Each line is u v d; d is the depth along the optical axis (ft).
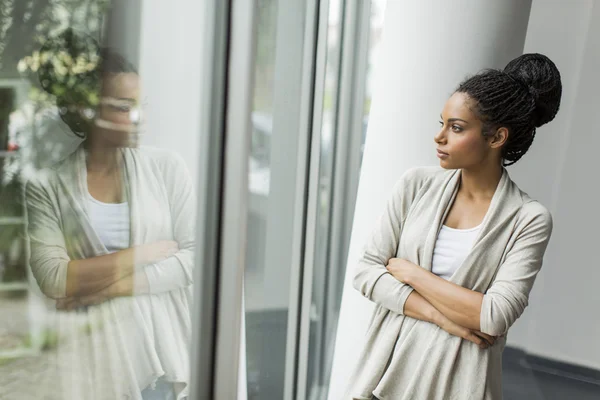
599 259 10.13
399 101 5.80
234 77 3.12
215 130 3.12
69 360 2.26
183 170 2.89
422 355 4.12
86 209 2.24
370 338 4.40
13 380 1.98
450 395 4.07
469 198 4.25
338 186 8.02
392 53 5.82
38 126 1.91
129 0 2.29
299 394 6.52
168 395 3.10
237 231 3.35
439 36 5.63
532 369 10.52
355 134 8.52
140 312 2.73
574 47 9.75
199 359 3.33
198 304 3.26
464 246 4.19
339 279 8.50
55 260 2.10
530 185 10.41
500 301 3.95
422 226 4.30
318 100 6.03
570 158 10.04
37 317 2.05
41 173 1.97
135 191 2.54
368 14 8.25
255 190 4.53
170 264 2.92
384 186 5.93
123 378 2.64
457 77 5.67
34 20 1.82
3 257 1.86
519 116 3.98
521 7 5.67
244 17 3.05
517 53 5.82
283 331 5.70
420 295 4.18
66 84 2.01
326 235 7.47
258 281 4.91
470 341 4.08
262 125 4.47
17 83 1.80
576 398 9.54
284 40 4.75
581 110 9.86
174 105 2.72
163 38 2.55
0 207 1.81
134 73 2.39
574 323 10.39
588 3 9.52
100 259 2.38
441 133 4.09
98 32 2.13
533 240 4.05
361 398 4.30
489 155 4.10
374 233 4.49
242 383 4.70
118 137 2.36
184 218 2.99
